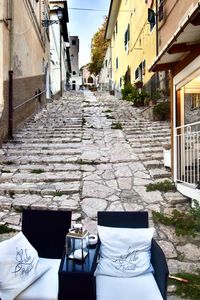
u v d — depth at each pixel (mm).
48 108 14508
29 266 2688
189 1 5941
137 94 14750
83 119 11477
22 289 2510
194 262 3512
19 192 5477
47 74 17391
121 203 5027
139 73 17047
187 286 3043
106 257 2887
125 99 17438
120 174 6270
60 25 23750
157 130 9688
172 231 4203
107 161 6934
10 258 2566
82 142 8516
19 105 9430
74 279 2453
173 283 3100
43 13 15508
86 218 4582
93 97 21859
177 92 5984
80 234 2727
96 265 2717
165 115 11148
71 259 2670
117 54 25438
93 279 2457
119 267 2811
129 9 19797
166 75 12219
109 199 5180
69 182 5930
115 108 14547
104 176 6180
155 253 2762
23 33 10258
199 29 3990
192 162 5363
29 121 11000
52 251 3135
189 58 5035
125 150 7777
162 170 6410
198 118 7062
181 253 3695
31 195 5406
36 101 12867
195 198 4812
